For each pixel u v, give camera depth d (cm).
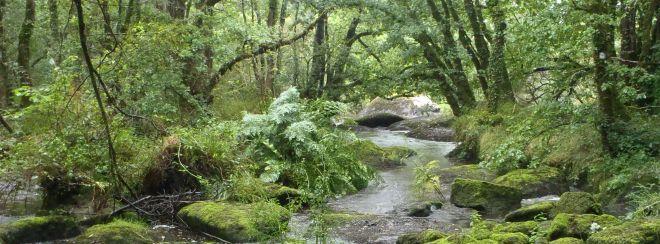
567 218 676
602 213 777
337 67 2041
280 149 1097
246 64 1712
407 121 2352
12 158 866
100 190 846
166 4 1427
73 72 1013
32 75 1634
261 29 1579
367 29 2077
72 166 867
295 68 1878
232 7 1728
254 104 1628
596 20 919
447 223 823
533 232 673
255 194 872
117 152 910
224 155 953
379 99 2723
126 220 791
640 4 1035
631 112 1039
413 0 1803
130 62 1103
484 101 1719
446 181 1142
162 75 1179
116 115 941
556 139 1155
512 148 1073
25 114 933
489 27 1848
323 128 1166
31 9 1516
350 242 720
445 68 1828
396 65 2016
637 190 858
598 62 959
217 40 1459
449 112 2336
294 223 791
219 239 728
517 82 1420
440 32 1741
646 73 920
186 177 916
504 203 920
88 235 708
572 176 1054
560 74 1070
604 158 959
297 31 2011
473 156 1452
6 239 670
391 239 728
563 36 991
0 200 863
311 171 1042
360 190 1090
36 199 887
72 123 899
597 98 1041
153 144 948
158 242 712
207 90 1534
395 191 1081
